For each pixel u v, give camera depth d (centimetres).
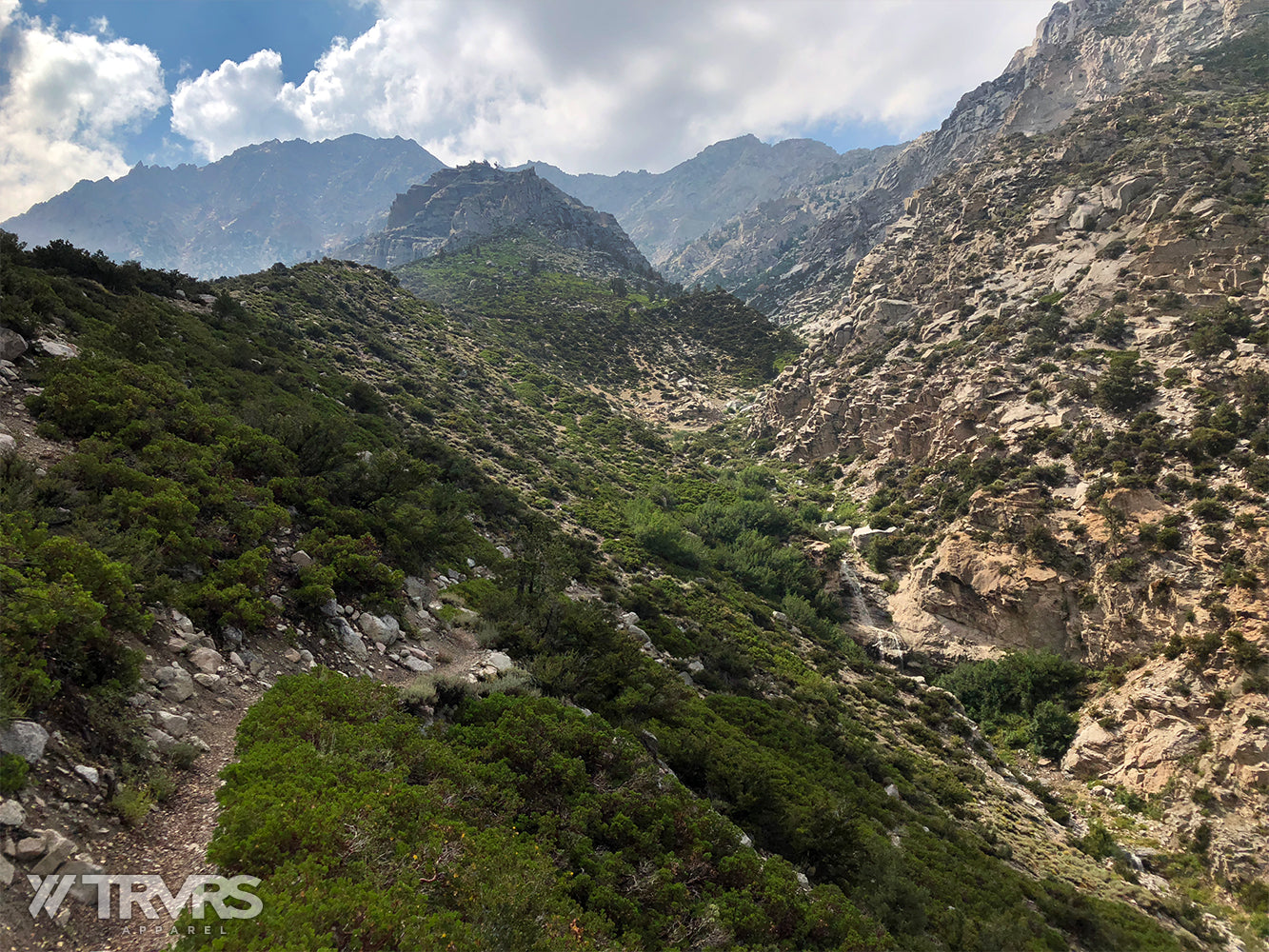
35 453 1498
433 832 880
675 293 19925
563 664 1977
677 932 1019
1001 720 4462
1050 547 4900
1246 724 3319
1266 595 3672
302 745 958
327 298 8512
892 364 8406
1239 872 2978
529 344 12444
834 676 4416
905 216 13225
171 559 1338
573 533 5375
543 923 832
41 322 2328
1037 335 6800
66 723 788
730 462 9550
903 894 1769
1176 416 4959
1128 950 2200
